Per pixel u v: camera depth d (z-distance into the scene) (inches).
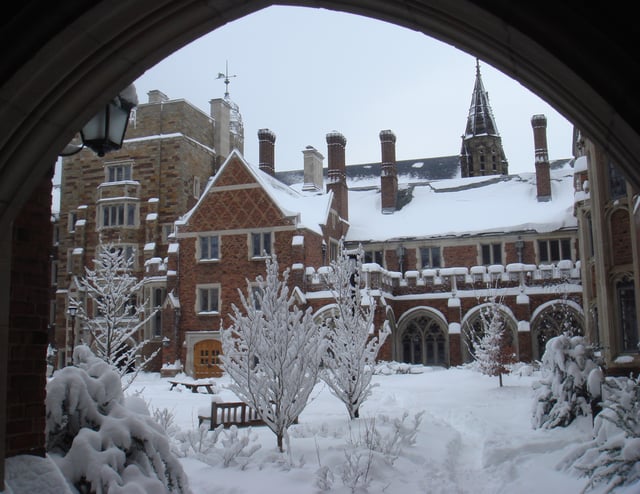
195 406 739.4
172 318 1350.9
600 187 653.9
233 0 151.6
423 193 1717.5
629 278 625.9
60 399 257.3
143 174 1609.3
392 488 344.2
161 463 261.0
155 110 1630.2
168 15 148.8
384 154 1700.3
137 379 1314.0
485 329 1135.0
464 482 372.8
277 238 1318.9
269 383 424.5
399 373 1199.6
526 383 923.4
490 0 130.2
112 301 781.9
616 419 354.0
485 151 2309.3
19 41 134.0
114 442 251.3
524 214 1514.5
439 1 138.4
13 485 199.8
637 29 121.8
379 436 411.8
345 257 598.2
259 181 1347.2
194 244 1371.8
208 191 1378.0
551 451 421.4
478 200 1626.5
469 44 149.6
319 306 1266.0
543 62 133.9
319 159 1771.7
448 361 1350.9
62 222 1656.0
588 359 498.3
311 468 376.8
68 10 134.5
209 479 354.0
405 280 1419.8
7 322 196.5
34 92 142.1
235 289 1328.7
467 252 1502.2
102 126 233.1
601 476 299.4
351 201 1764.3
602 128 137.2
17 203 156.2
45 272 227.1
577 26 123.7
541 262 1449.3
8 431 208.2
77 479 239.3
